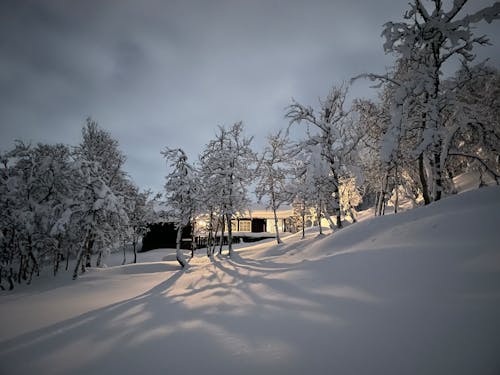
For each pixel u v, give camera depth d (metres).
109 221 20.55
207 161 24.31
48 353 4.84
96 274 18.48
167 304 7.84
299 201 21.16
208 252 24.20
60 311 9.09
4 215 17.41
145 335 5.06
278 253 17.17
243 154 23.44
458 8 9.06
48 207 18.62
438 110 9.77
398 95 9.73
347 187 19.42
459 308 3.39
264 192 23.89
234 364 3.42
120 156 25.55
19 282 17.97
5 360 4.77
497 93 11.62
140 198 31.61
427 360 2.75
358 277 5.60
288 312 4.96
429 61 10.04
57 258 19.77
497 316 2.99
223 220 24.75
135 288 13.21
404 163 13.63
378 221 9.42
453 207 6.91
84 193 17.81
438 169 10.12
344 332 3.73
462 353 2.69
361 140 16.94
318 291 5.66
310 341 3.70
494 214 5.42
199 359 3.70
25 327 7.27
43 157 19.80
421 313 3.59
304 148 15.96
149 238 43.06
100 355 4.40
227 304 6.43
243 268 13.47
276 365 3.24
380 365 2.87
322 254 9.98
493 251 4.31
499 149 9.91
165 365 3.69
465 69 10.18
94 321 6.79
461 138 10.88
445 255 4.86
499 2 8.00
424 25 9.29
